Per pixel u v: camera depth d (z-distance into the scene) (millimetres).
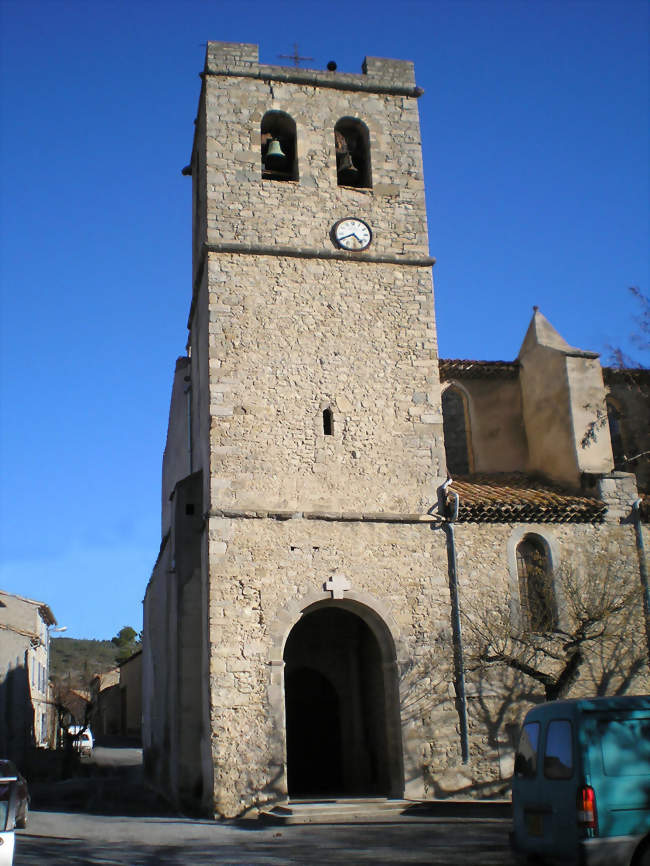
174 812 21438
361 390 23484
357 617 25547
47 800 25219
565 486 25484
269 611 21141
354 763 24500
